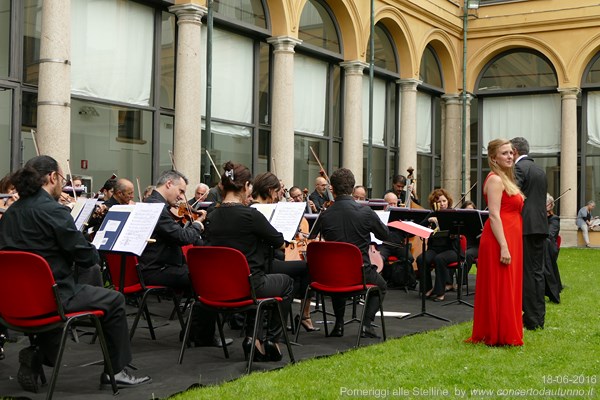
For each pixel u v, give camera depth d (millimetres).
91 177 10195
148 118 11055
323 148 14609
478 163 18984
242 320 6258
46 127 9000
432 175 18062
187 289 5574
